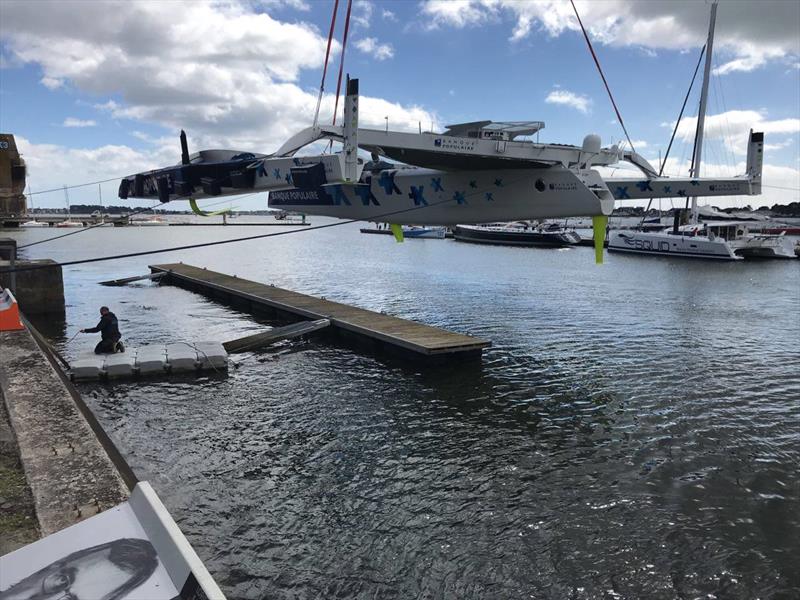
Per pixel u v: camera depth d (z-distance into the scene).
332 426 10.84
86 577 2.21
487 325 20.69
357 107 9.97
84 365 13.41
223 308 24.55
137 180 14.55
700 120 42.03
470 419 11.23
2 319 10.91
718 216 56.38
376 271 40.31
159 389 12.94
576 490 8.46
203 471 8.99
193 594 1.99
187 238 97.81
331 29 10.53
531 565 6.78
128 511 2.62
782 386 13.33
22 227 100.62
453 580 6.52
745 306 25.09
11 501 4.60
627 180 15.89
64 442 5.61
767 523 7.60
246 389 13.02
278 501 8.12
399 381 13.66
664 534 7.37
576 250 59.94
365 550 7.04
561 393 12.80
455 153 11.41
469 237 72.69
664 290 30.22
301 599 6.21
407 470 9.08
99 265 45.66
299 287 31.62
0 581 2.25
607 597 6.26
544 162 12.30
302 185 11.53
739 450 9.80
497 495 8.34
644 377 14.02
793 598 6.22
